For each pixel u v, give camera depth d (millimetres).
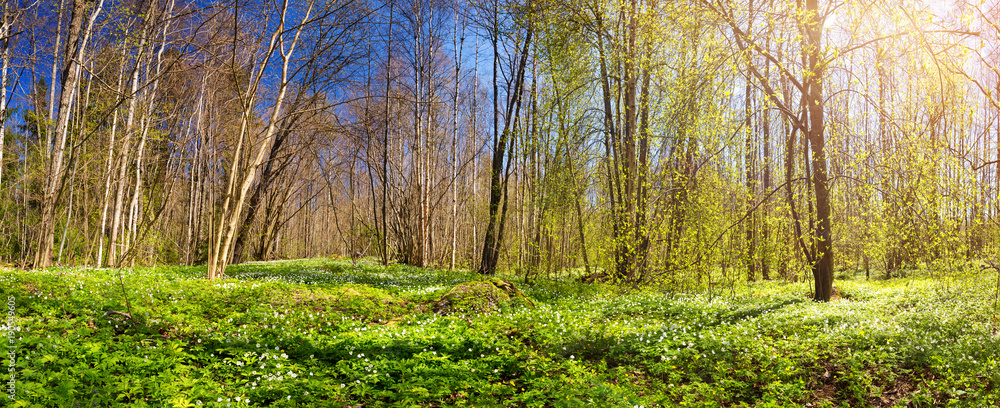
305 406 5191
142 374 5449
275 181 36875
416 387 5723
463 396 5875
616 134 20125
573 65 20266
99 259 20062
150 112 21328
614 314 11914
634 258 16859
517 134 22766
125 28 17203
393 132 30828
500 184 24469
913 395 6105
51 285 10062
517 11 20219
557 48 19516
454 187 29234
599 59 20266
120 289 10336
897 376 6773
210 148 30453
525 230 28703
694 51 14883
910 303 14070
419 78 29203
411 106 28906
